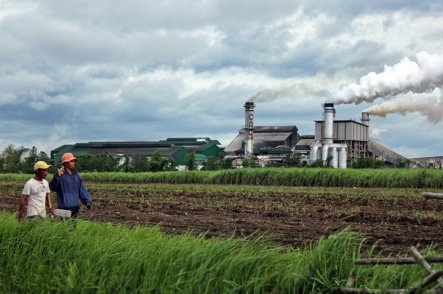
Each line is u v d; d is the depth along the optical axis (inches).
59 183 471.8
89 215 743.1
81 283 300.0
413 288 237.1
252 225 611.2
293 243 483.2
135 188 1397.6
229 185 1519.4
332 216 689.0
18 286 329.1
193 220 668.1
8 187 1619.1
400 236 515.5
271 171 1526.8
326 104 3572.8
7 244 362.6
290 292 264.2
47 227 366.6
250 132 4072.3
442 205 819.4
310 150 3727.9
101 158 2928.2
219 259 277.4
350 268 263.0
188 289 265.0
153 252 297.6
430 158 3223.4
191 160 2731.3
